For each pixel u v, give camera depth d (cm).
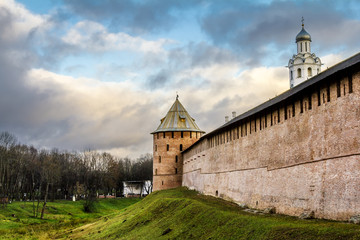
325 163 2552
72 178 11350
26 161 9744
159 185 8469
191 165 7312
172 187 8369
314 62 9288
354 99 2281
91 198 9031
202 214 3272
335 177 2423
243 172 4156
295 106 3022
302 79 9275
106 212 8619
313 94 2742
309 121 2791
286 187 3105
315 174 2662
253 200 3800
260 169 3688
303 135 2872
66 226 5894
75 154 12950
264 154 3609
